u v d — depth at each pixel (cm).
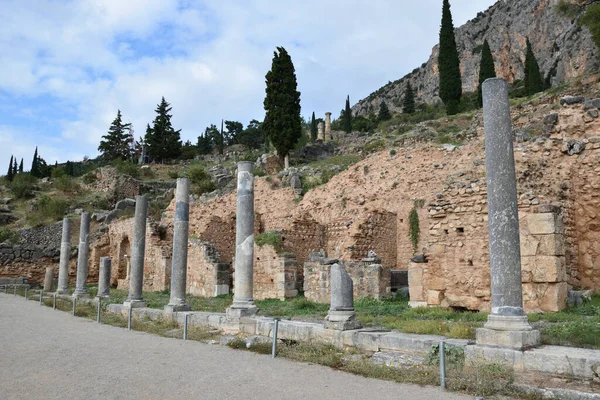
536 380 728
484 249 1469
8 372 921
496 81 965
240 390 771
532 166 1700
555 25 9275
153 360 1038
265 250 2447
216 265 2638
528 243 1350
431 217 1609
